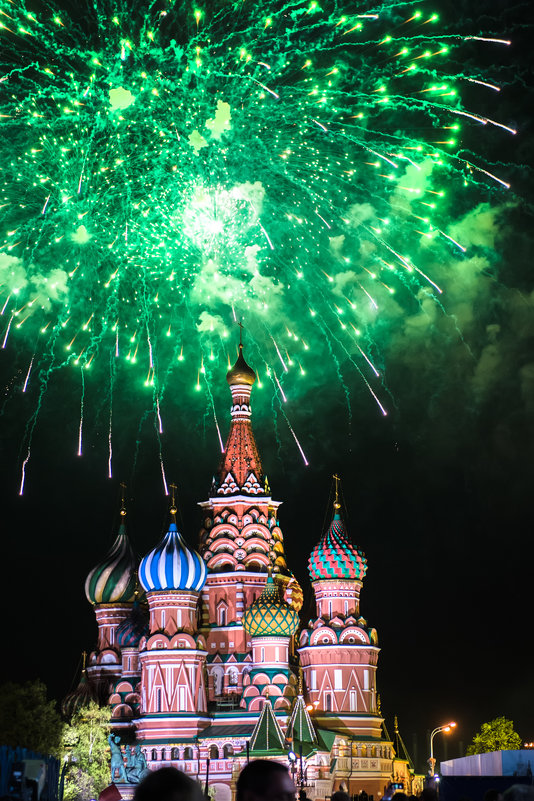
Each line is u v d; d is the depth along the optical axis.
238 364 119.06
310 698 108.56
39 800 34.75
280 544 116.75
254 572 112.75
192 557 107.25
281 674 106.75
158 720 102.81
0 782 33.50
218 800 101.19
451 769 54.22
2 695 83.75
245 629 109.38
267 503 115.69
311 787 98.56
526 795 13.03
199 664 105.31
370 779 105.31
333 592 111.12
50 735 83.88
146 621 115.31
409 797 26.75
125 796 88.81
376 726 108.12
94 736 95.50
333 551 111.81
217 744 102.81
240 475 116.31
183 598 106.31
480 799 39.22
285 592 113.88
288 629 107.94
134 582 120.25
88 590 120.88
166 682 104.00
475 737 112.88
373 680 109.19
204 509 118.75
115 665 117.25
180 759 102.50
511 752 42.66
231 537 114.00
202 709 105.06
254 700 105.38
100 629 120.00
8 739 81.06
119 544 122.06
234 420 118.62
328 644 109.00
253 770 9.84
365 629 110.25
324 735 103.88
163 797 8.88
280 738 100.56
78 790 90.25
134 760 89.94
